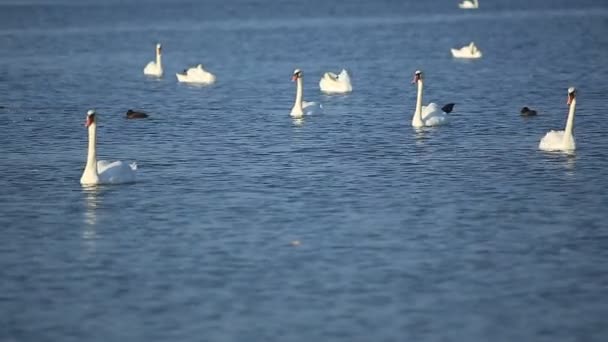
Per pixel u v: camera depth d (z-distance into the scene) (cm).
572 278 3012
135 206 3847
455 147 4950
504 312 2747
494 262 3159
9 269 3128
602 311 2752
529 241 3378
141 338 2595
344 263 3155
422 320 2695
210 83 7981
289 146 5022
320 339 2580
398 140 5150
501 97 6894
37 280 3027
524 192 4034
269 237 3441
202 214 3734
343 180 4256
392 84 7812
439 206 3828
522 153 4781
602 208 3797
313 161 4650
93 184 4150
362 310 2766
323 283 2977
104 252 3291
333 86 7256
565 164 4531
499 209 3781
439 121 5581
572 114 4819
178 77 8050
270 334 2611
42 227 3584
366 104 6575
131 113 5988
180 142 5181
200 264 3162
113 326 2672
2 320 2719
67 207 3841
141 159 4741
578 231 3494
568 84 7625
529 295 2870
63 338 2600
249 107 6488
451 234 3459
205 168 4519
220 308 2791
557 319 2700
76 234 3497
